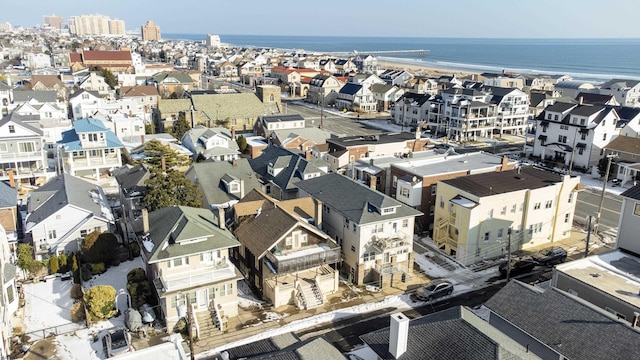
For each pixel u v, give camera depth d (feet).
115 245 148.87
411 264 149.38
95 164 234.17
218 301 123.44
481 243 158.92
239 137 276.41
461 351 78.64
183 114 338.34
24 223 168.96
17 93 326.65
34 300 129.70
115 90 451.94
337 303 132.98
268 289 132.67
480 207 154.40
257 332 118.83
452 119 350.84
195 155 249.14
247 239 142.82
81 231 153.28
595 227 183.01
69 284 138.31
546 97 394.93
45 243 150.10
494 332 84.64
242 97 366.63
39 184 223.10
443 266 156.46
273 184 190.70
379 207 141.28
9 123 212.84
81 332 116.37
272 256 129.39
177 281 116.88
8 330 111.55
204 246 122.93
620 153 257.75
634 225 135.23
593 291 111.75
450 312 90.33
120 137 275.80
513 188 163.73
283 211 143.02
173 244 121.39
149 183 161.58
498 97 356.18
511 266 149.69
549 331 92.99
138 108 343.46
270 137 281.54
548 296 100.53
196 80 568.41
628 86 450.30
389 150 249.14
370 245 141.79
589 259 127.44
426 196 180.86
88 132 226.79
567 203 175.63
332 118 427.74
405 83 554.05
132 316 115.65
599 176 258.98
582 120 272.10
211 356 109.29
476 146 328.08
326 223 156.97
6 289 118.83
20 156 216.54
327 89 501.97
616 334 87.45
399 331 81.61
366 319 125.18
